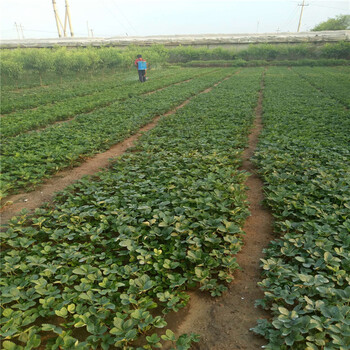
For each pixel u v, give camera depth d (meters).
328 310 2.90
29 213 5.60
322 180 6.04
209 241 4.16
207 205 5.00
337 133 9.99
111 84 24.91
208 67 46.88
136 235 4.28
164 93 19.64
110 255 4.17
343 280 3.52
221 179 6.37
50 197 6.32
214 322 3.24
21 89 24.50
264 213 5.51
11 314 3.00
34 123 12.05
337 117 12.39
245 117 12.61
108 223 4.82
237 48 54.81
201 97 18.20
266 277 3.86
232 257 4.04
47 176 7.17
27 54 29.72
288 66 44.91
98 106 16.16
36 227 5.02
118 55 37.28
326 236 4.27
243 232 4.48
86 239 4.63
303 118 12.48
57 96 19.02
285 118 12.38
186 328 3.17
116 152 9.34
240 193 5.75
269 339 2.88
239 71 38.81
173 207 5.24
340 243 4.15
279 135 9.97
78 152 8.39
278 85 23.39
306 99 17.03
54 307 3.23
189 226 4.37
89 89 22.14
